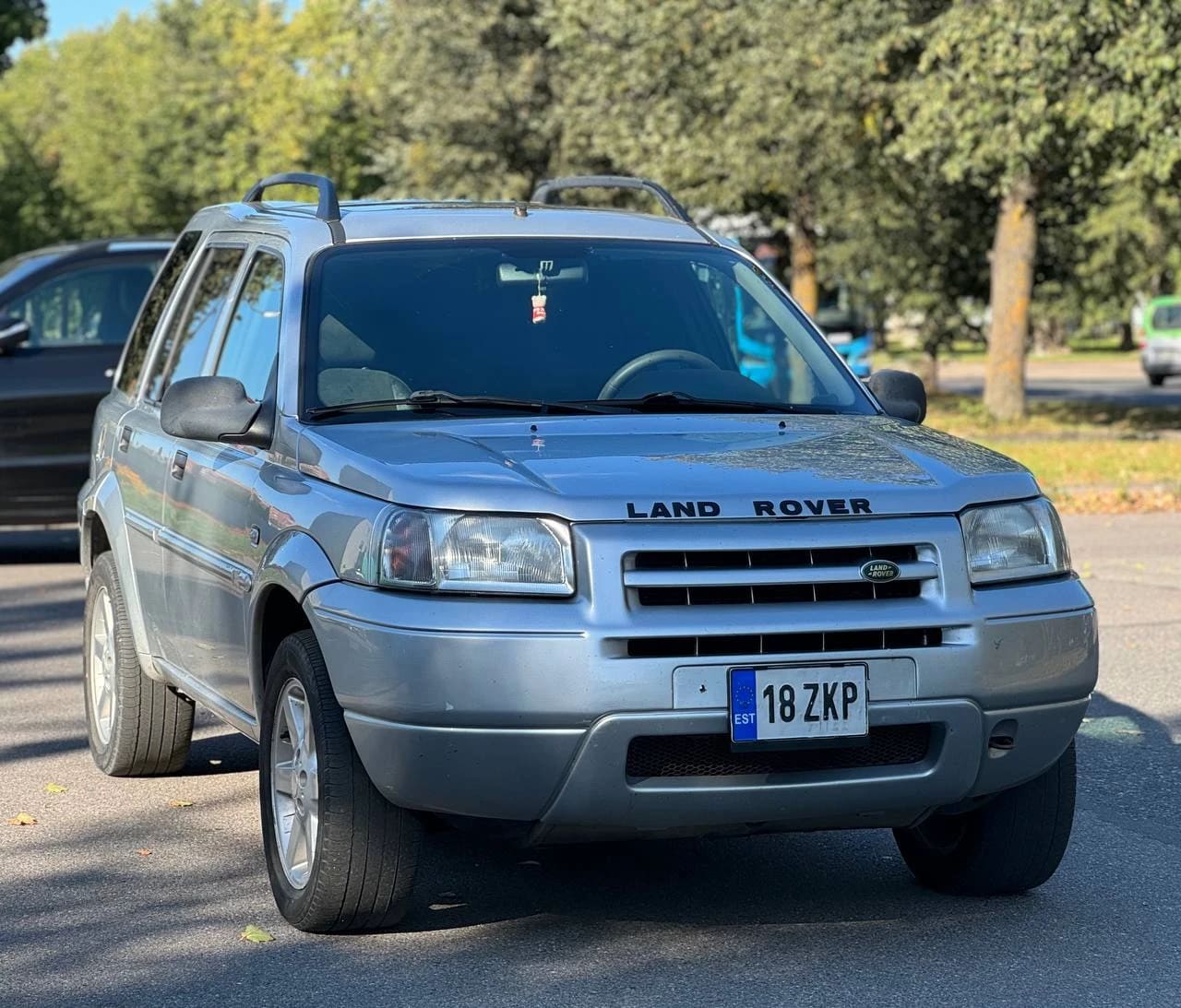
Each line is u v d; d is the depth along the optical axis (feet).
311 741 15.39
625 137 88.43
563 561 14.10
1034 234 86.48
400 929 15.98
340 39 155.02
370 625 14.28
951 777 14.71
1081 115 64.34
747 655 14.03
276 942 15.65
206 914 16.61
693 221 20.71
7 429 40.14
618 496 14.29
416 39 121.08
